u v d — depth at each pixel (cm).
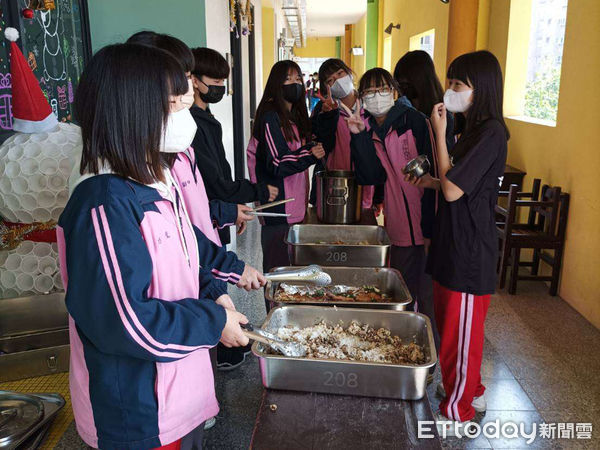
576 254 353
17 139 227
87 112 102
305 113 288
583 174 346
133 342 101
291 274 166
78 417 116
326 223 279
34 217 229
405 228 260
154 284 113
